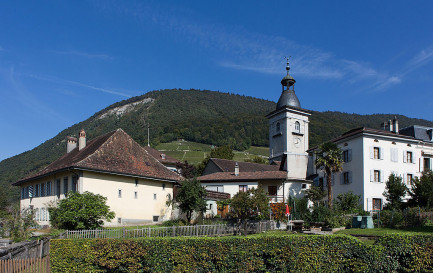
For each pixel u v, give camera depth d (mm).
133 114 153000
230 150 77688
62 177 32219
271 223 30953
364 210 36219
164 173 36031
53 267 16578
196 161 95062
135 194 32750
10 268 15211
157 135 117438
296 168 50281
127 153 34594
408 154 41625
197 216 33844
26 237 23891
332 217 30391
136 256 15734
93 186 29500
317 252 14508
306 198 37500
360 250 14391
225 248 14906
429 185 31500
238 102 180750
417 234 14656
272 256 14695
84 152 34562
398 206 33156
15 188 71688
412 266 14188
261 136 116812
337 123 104562
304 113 54875
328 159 36750
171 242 15555
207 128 120062
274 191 38500
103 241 16328
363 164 38562
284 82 56594
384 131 42125
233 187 39344
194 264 15102
